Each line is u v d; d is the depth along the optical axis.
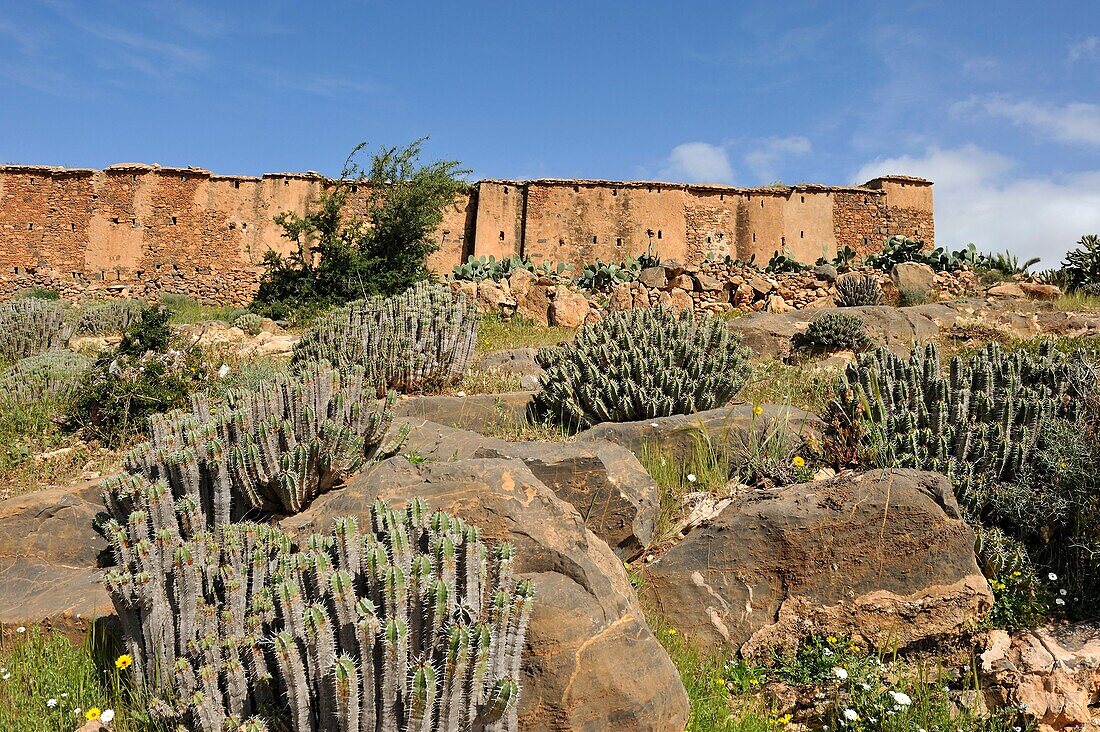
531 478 4.52
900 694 3.80
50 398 8.95
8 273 26.20
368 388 5.68
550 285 17.61
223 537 3.97
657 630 4.52
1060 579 4.84
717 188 29.11
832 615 4.48
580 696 3.55
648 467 6.03
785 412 6.35
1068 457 5.23
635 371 7.46
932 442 5.62
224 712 3.30
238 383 9.16
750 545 4.72
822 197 29.56
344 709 2.95
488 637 3.10
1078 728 4.00
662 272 19.22
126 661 3.80
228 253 26.94
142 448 4.85
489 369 10.33
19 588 5.19
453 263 27.95
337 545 3.60
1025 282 18.69
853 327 12.08
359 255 21.48
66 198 26.75
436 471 4.59
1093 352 9.87
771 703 4.20
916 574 4.51
